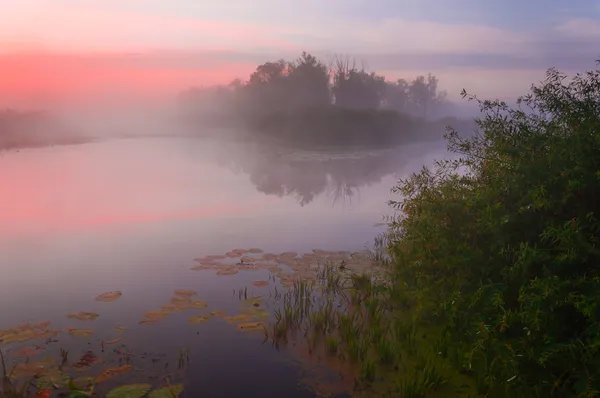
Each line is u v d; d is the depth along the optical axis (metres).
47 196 14.52
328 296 7.04
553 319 4.16
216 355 5.25
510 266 5.05
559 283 4.14
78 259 8.69
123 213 12.45
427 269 6.50
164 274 7.92
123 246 9.55
